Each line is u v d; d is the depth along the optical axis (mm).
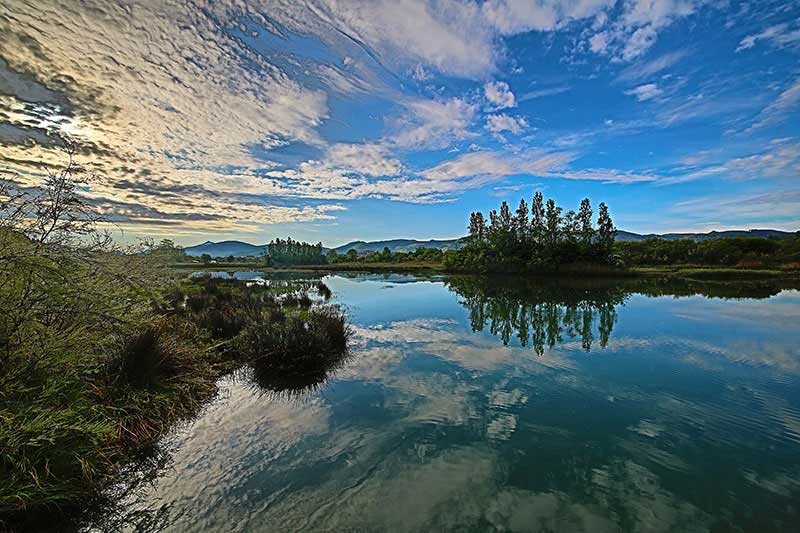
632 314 14656
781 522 3248
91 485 3439
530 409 5633
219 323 9461
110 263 5578
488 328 11961
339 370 7500
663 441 4691
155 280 8469
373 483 3754
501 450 4434
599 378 7074
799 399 6051
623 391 6398
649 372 7453
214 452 4297
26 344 3791
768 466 4133
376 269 54469
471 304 17656
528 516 3305
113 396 4707
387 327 12117
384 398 6023
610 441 4672
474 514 3322
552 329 11805
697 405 5816
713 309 15742
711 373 7406
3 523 2984
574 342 10039
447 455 4305
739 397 6152
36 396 3650
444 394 6215
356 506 3412
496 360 8289
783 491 3682
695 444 4621
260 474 3885
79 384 4324
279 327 8305
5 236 3699
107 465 3766
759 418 5363
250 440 4594
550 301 18797
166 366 5828
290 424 5043
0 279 3686
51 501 3129
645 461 4230
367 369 7582
